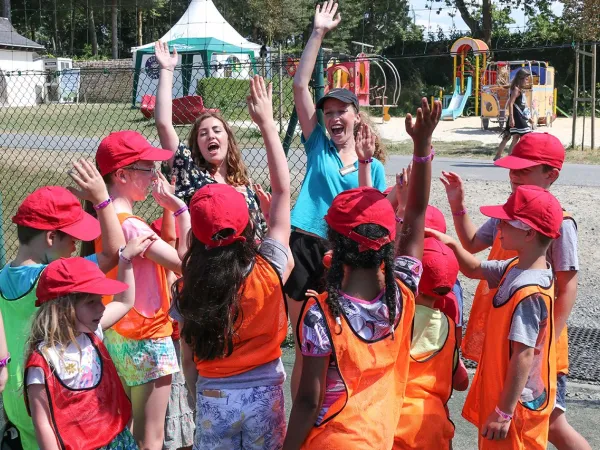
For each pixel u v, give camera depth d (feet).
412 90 110.42
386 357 8.47
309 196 13.30
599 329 19.34
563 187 37.96
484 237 12.23
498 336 9.80
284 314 9.55
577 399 15.31
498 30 126.62
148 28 196.54
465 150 59.06
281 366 9.66
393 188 11.83
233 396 9.27
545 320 9.66
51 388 8.89
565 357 11.33
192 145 14.02
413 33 145.28
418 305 9.98
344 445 8.32
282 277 9.41
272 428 9.46
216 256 8.87
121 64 128.98
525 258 9.88
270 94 10.35
